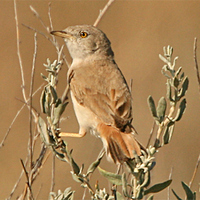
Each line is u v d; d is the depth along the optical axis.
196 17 18.86
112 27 18.20
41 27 17.41
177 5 18.86
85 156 13.62
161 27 18.45
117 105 8.00
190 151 15.41
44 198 12.50
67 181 13.05
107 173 6.88
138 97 16.19
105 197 6.87
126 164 6.94
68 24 17.83
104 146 7.53
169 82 7.00
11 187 13.10
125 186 6.57
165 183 6.83
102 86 8.36
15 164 13.97
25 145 14.58
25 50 16.78
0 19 17.27
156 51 17.53
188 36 18.53
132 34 18.06
